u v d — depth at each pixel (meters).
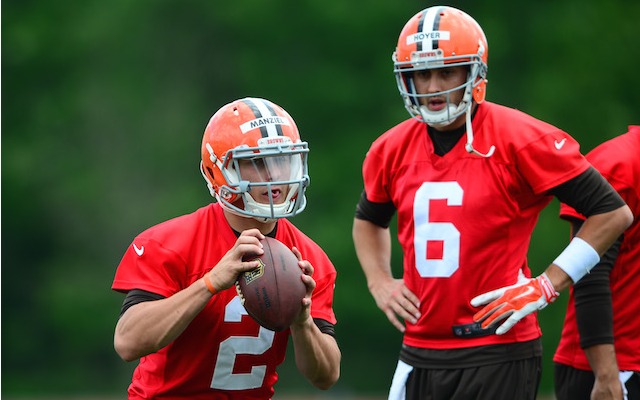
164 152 87.38
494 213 18.95
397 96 88.25
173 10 90.81
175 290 16.77
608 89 84.81
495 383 19.00
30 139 90.12
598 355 19.36
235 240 17.00
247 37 90.12
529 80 86.12
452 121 18.94
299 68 90.12
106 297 86.44
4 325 90.56
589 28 85.81
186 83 91.19
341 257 80.19
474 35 18.86
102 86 89.88
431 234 19.30
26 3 94.25
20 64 91.62
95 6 92.81
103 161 87.62
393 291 20.11
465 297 19.06
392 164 20.20
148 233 16.98
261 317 15.81
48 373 89.94
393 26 89.19
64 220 87.62
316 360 16.80
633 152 19.75
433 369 19.50
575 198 18.70
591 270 19.38
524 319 19.27
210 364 17.08
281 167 16.47
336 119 88.50
